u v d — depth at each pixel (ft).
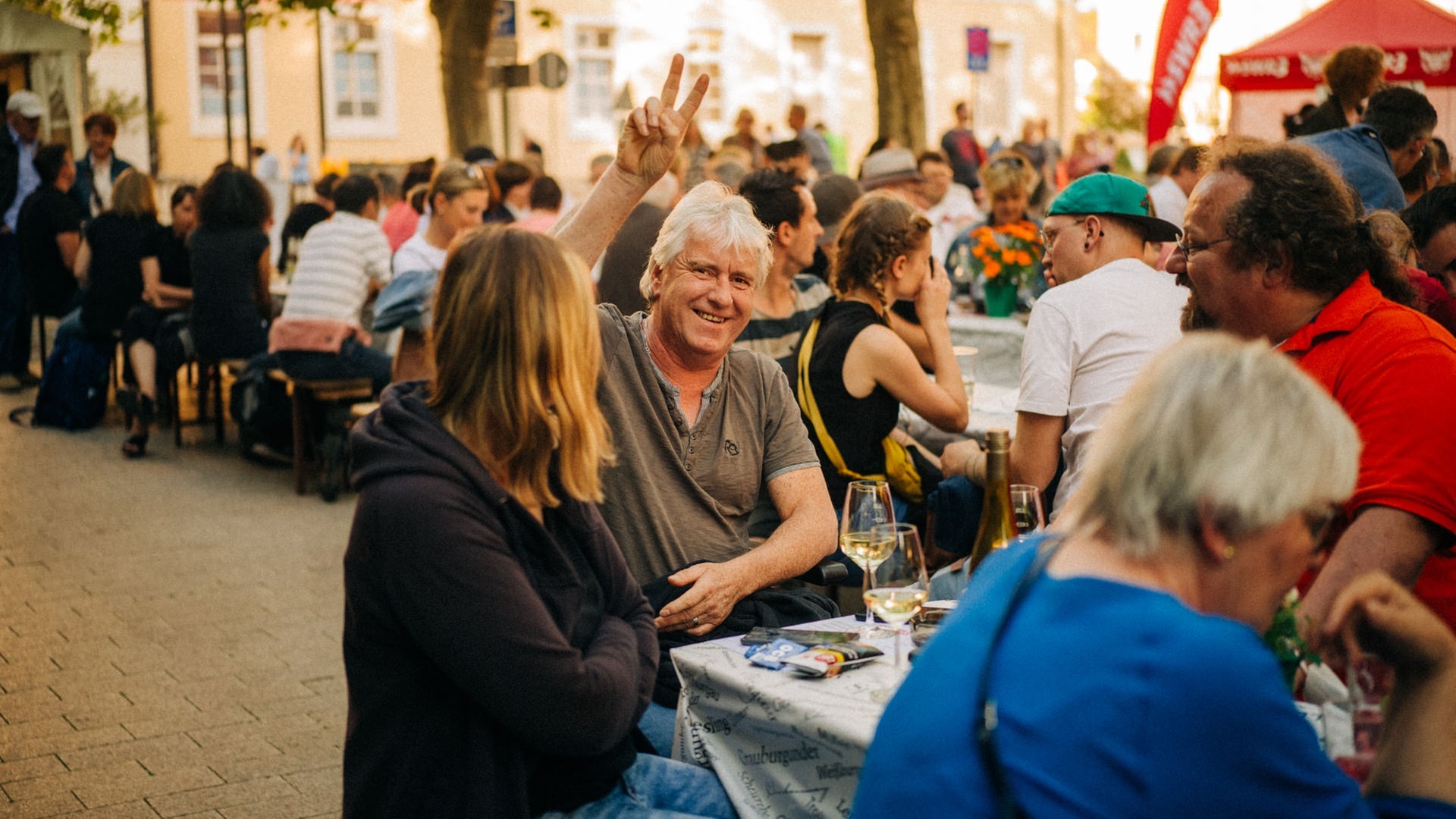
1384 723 5.35
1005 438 8.23
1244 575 4.72
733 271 9.49
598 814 7.19
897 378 12.34
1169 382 4.75
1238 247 8.00
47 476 23.59
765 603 9.44
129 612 16.66
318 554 19.19
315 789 11.88
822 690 7.37
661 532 9.45
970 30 52.42
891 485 12.91
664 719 8.90
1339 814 4.44
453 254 6.97
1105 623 4.59
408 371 20.72
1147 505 4.66
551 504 7.11
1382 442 7.59
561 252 6.98
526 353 6.79
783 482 10.19
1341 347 7.85
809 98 84.58
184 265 26.35
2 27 37.55
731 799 7.59
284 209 49.67
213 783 11.97
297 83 74.23
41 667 14.82
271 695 14.06
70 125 38.99
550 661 6.67
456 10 42.91
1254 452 4.54
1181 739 4.33
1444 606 7.79
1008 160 23.29
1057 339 10.87
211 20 72.64
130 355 25.57
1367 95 16.89
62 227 28.63
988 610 4.98
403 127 76.84
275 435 24.79
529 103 76.95
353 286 22.39
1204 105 63.41
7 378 32.19
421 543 6.52
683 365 9.74
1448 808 5.03
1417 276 10.16
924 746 4.72
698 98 9.96
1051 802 4.41
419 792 6.75
